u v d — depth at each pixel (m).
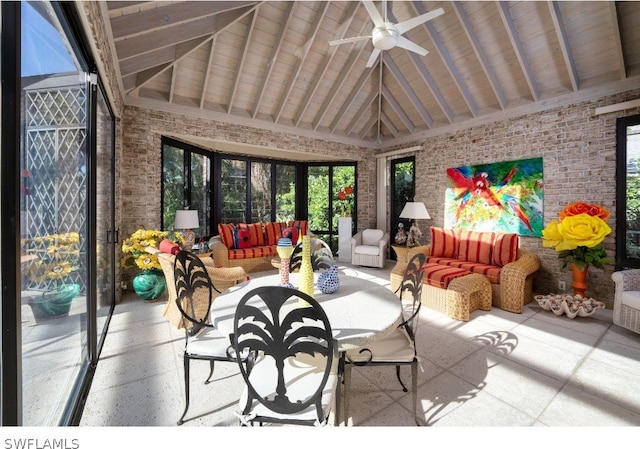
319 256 2.09
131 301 3.65
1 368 1.03
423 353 2.45
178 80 4.27
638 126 3.36
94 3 2.03
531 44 3.69
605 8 3.08
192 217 4.30
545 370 2.19
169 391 1.92
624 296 2.75
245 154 6.37
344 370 1.67
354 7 3.85
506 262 3.84
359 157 6.70
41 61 1.46
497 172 4.64
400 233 5.88
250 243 5.58
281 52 4.34
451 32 4.00
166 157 4.63
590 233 3.25
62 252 1.75
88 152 2.19
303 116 5.76
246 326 1.17
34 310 1.41
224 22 3.55
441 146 5.49
